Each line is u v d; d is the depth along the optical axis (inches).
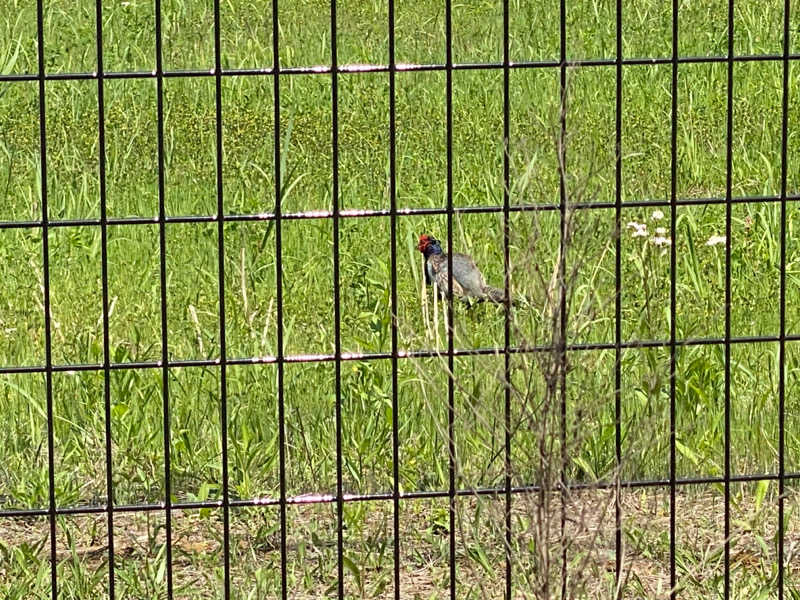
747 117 393.1
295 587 199.9
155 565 201.8
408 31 473.4
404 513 221.8
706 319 283.0
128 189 366.6
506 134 158.2
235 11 486.6
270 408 253.0
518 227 248.5
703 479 169.0
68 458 239.6
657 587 178.7
